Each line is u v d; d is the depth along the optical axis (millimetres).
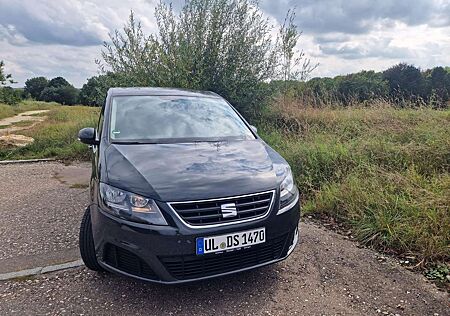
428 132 5836
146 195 2416
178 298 2674
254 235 2510
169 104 3889
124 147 3066
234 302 2625
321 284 2887
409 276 2998
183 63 8117
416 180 4469
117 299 2662
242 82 8523
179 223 2346
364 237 3713
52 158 9102
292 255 3395
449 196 3879
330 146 6066
